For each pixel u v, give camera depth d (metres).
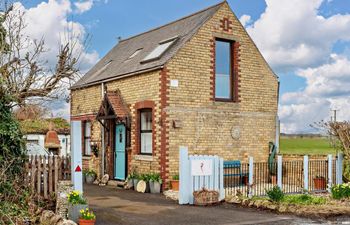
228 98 17.97
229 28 17.92
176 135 16.23
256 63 18.67
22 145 10.64
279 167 15.47
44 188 10.59
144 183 15.91
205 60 17.16
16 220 9.48
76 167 10.49
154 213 11.51
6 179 10.09
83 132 21.69
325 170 16.58
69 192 10.18
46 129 18.08
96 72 21.88
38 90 10.54
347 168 16.83
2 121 10.38
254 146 18.33
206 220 10.63
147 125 17.14
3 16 10.44
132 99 17.70
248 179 15.30
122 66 19.44
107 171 19.20
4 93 10.20
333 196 13.85
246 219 10.80
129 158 17.81
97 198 14.24
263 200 12.73
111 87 19.17
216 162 13.71
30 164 10.62
